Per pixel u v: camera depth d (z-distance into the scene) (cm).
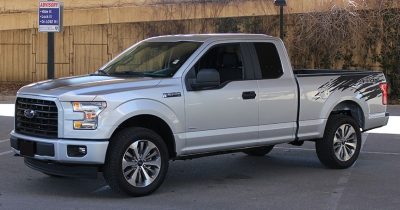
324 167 892
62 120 646
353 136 888
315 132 838
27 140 679
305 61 2005
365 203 664
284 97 798
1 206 639
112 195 698
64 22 2231
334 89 860
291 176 823
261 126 777
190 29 2120
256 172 855
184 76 715
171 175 830
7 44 2300
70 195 697
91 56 2228
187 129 709
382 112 934
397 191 726
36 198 680
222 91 737
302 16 1977
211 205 654
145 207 641
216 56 759
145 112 669
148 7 2155
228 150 757
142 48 808
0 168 858
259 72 787
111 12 2192
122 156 661
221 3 2075
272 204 659
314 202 669
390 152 1036
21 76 2294
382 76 938
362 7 1923
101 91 657
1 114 1550
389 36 1909
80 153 641
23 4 2269
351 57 1955
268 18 2031
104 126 643
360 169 874
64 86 682
